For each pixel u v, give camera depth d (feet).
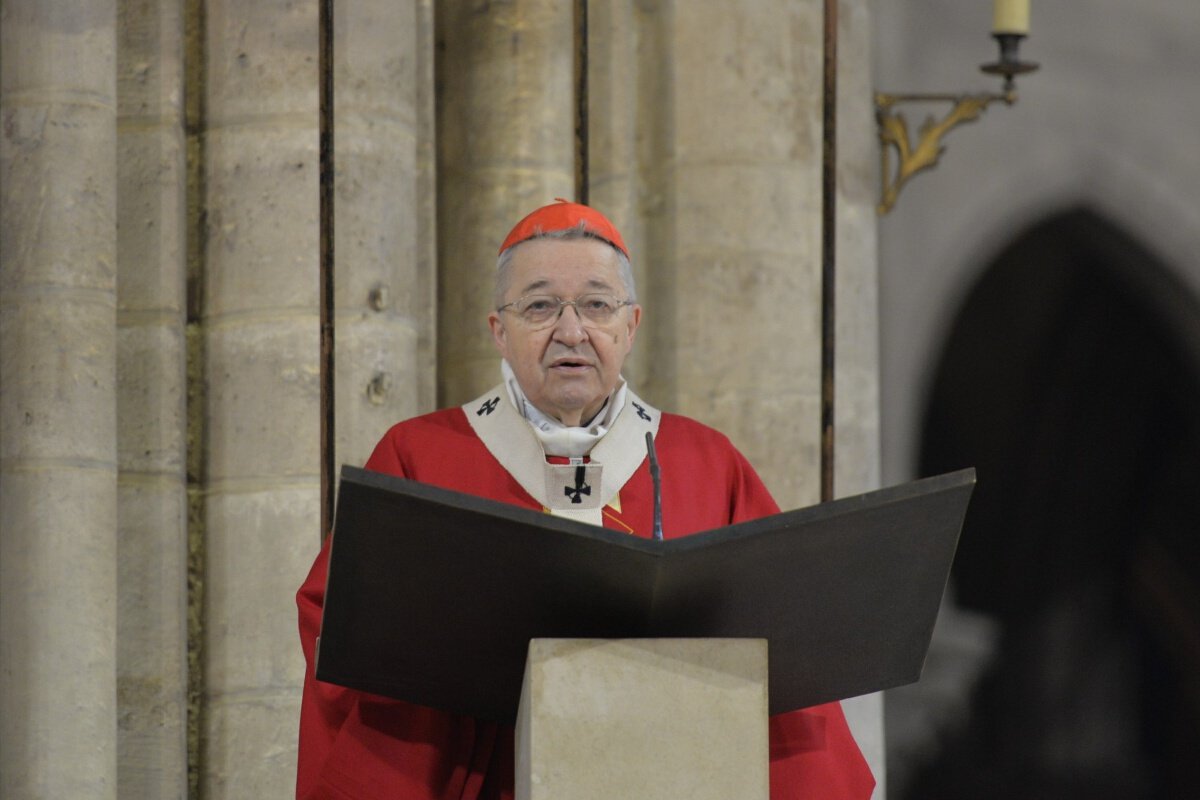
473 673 32.89
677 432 43.91
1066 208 86.17
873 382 73.00
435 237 62.80
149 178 56.13
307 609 39.70
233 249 57.06
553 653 29.94
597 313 41.11
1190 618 86.74
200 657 56.24
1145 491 86.89
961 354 85.25
